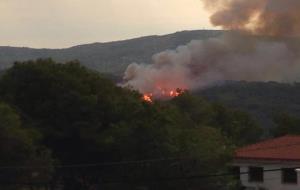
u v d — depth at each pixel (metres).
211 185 73.19
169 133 75.94
